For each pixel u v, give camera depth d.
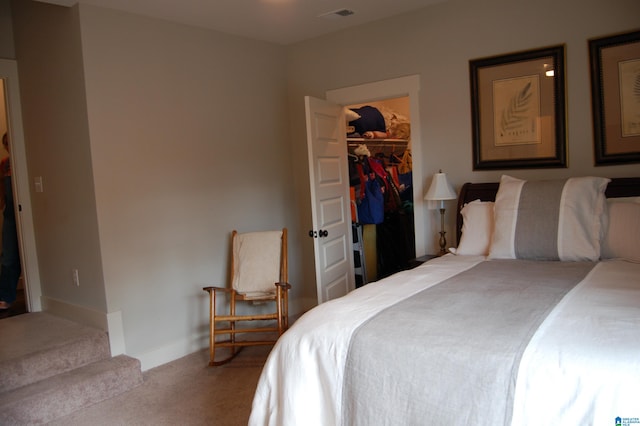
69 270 3.66
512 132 3.49
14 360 2.96
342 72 4.30
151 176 3.58
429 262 3.00
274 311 4.48
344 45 4.25
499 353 1.50
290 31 4.16
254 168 4.38
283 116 4.66
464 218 3.32
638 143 3.04
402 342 1.67
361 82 4.19
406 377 1.60
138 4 3.28
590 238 2.72
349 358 1.74
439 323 1.76
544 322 1.69
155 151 3.61
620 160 3.10
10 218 4.35
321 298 3.91
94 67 3.26
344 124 4.44
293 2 3.41
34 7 3.58
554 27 3.27
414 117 3.92
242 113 4.26
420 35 3.83
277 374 1.94
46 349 3.11
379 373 1.66
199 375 3.39
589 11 3.14
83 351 3.23
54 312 3.89
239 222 4.24
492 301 1.99
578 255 2.70
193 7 3.40
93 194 3.29
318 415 1.80
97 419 2.83
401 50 3.94
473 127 3.64
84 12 3.20
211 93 4.00
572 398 1.35
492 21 3.51
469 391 1.48
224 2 3.33
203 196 3.95
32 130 3.82
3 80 3.87
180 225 3.78
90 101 3.24
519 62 3.42
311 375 1.82
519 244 2.86
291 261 4.73
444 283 2.36
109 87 3.34
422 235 3.96
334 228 4.16
